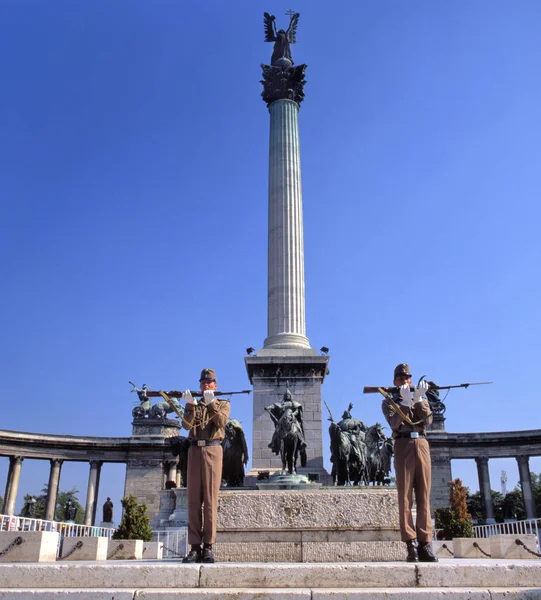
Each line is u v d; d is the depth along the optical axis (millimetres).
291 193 46906
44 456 71250
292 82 51719
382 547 13406
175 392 11047
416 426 10750
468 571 8117
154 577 8062
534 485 95500
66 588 7824
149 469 73188
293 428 25312
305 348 42000
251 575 8117
